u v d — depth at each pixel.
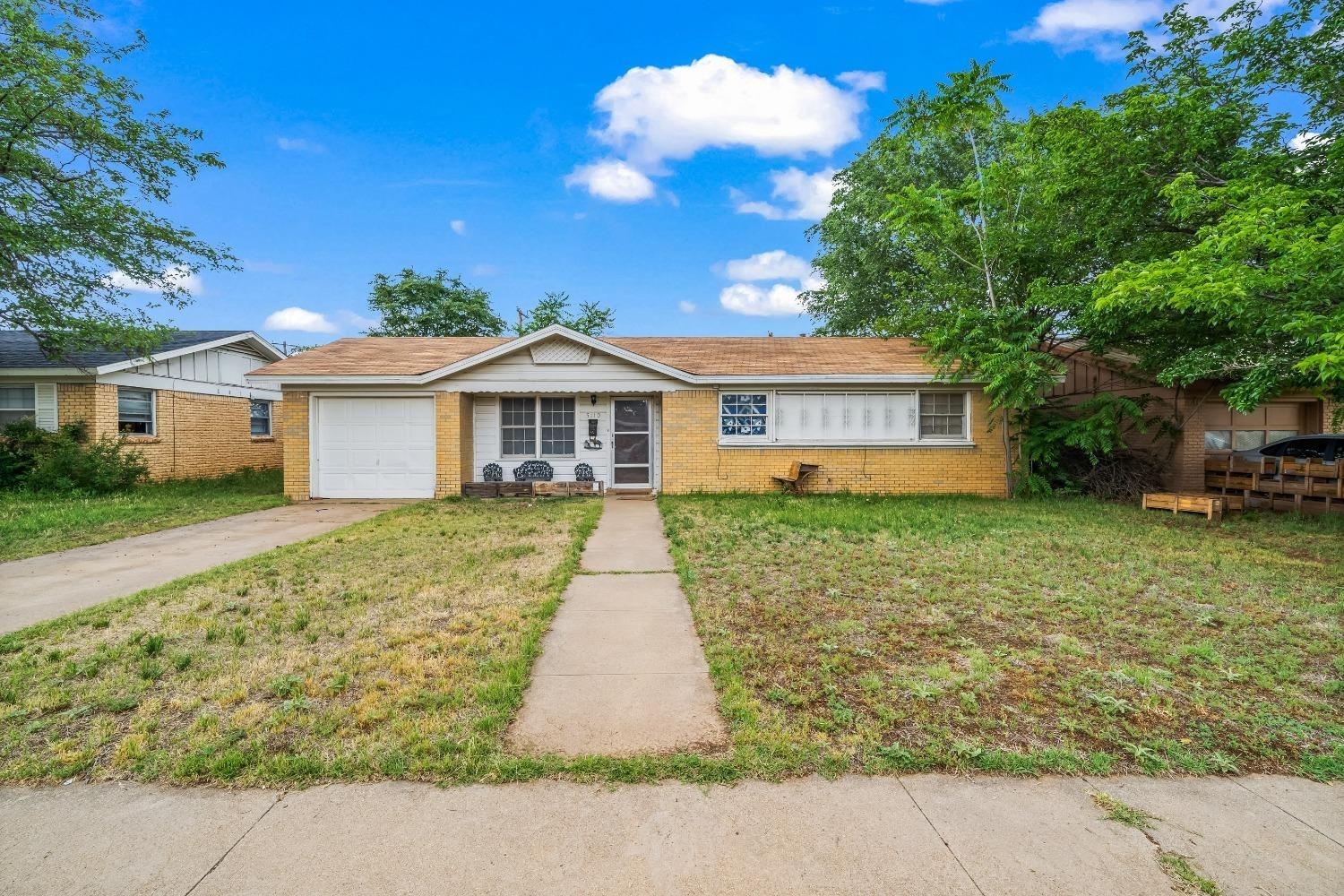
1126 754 3.02
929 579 6.11
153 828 2.47
